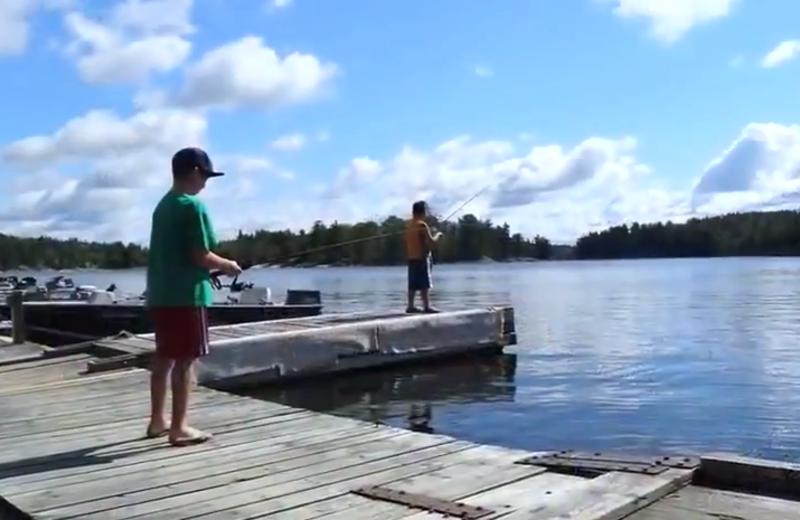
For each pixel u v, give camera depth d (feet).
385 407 29.22
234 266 16.22
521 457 14.84
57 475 14.12
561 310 77.77
